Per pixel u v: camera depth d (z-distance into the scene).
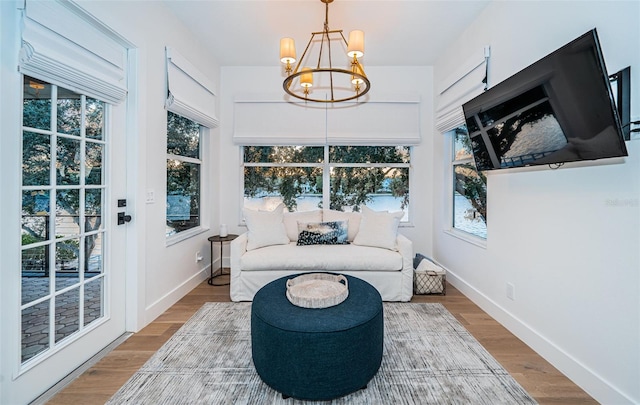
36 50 1.42
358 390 1.60
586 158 1.45
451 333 2.22
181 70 2.77
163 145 2.57
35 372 1.52
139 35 2.19
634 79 1.35
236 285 2.84
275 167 3.99
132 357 1.90
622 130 1.34
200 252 3.38
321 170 3.99
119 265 2.14
